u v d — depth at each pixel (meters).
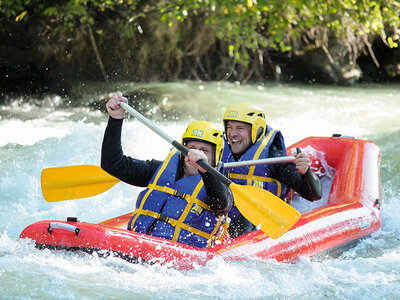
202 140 12.09
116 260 10.81
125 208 18.11
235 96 42.31
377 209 16.00
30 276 10.26
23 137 25.41
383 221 16.91
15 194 18.53
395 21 37.69
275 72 51.53
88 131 25.92
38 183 19.56
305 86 50.19
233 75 50.56
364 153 18.41
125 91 41.22
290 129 31.14
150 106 37.78
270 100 41.50
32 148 23.23
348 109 38.25
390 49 55.28
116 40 43.72
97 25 43.19
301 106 39.22
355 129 31.16
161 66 46.09
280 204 12.41
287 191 15.14
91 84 42.56
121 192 19.47
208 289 10.48
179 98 40.16
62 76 42.38
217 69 49.84
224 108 38.78
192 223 11.91
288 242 12.70
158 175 12.41
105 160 12.62
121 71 44.50
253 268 11.52
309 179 13.39
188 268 11.04
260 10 38.06
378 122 33.25
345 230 14.27
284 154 15.02
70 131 26.25
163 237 11.81
